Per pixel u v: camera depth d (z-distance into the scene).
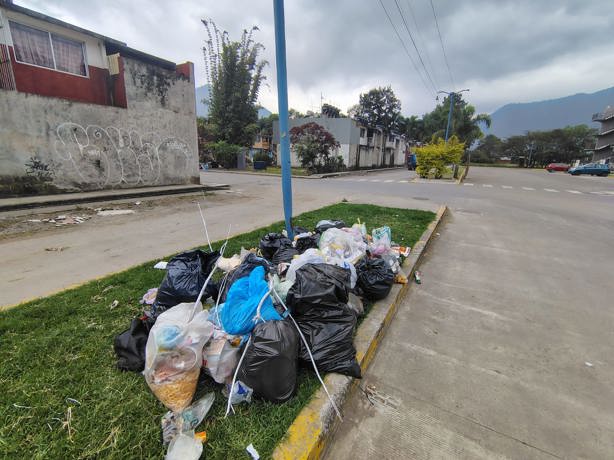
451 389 2.39
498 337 3.08
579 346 2.94
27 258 4.50
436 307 3.66
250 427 1.83
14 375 2.11
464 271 4.76
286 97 4.17
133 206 8.73
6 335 2.52
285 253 3.81
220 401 2.00
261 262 3.09
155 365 1.86
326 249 3.59
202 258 3.02
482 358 2.76
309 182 17.78
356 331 2.85
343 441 1.96
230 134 27.11
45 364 2.22
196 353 1.95
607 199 13.05
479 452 1.89
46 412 1.85
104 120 10.22
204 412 1.87
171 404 1.84
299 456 1.69
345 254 3.62
